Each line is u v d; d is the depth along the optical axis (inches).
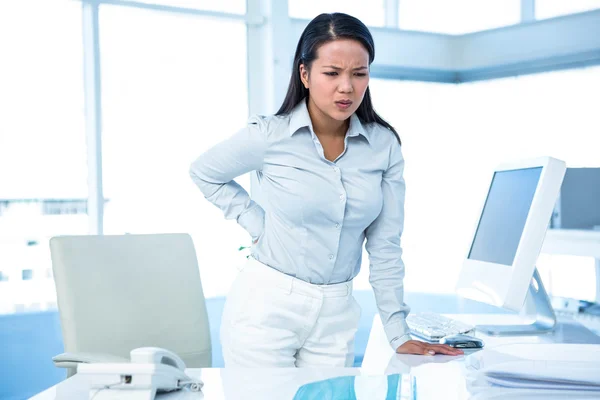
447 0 202.4
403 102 196.2
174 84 169.3
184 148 171.0
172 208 170.2
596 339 75.4
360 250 68.8
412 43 194.4
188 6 167.2
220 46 173.3
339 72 60.2
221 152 68.7
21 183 156.2
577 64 179.6
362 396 45.8
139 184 166.2
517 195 75.9
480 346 69.4
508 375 46.5
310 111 65.9
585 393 44.8
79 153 161.0
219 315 169.5
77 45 159.5
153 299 73.7
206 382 50.1
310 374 52.7
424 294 195.5
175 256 76.7
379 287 68.5
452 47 201.2
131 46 163.9
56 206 159.3
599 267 157.5
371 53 62.1
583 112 179.2
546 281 175.3
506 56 192.1
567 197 142.2
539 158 72.7
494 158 196.7
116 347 70.1
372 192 65.1
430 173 198.7
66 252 69.8
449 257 198.2
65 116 159.2
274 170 65.5
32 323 153.7
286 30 172.1
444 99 203.0
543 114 186.9
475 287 79.4
